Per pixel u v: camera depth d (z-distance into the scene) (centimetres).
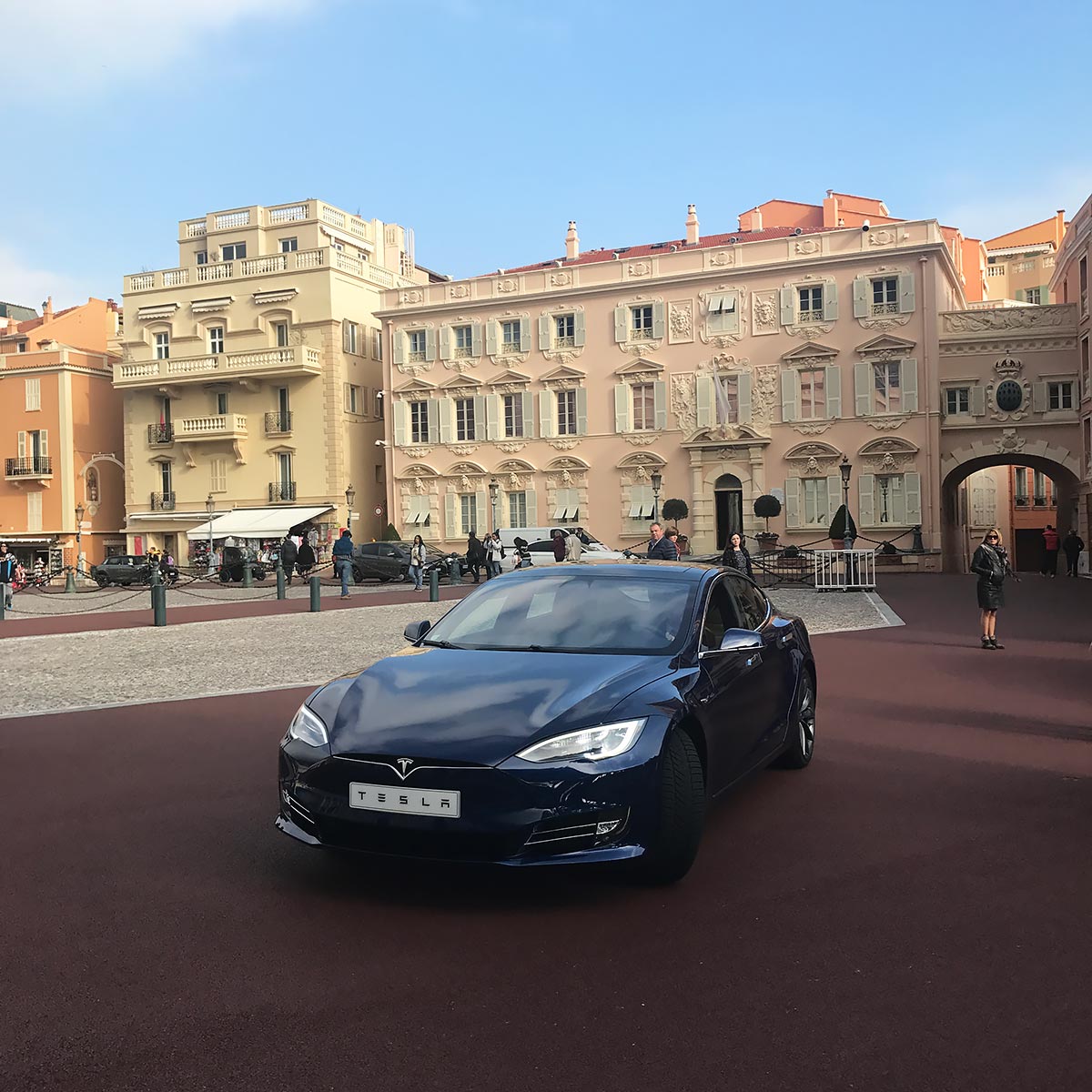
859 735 827
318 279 4847
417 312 4622
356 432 4938
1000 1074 306
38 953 404
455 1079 305
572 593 602
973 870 493
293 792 461
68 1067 315
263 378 4869
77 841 561
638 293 4269
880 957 390
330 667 1291
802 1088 299
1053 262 6056
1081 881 475
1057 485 4031
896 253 3875
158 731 887
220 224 5316
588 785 432
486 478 4509
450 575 3603
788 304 4041
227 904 457
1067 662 1229
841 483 3969
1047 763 718
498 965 386
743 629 581
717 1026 336
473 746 436
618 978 373
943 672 1159
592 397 4341
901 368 3888
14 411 5581
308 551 3881
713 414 4147
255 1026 339
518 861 427
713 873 491
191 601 2920
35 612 2602
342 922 432
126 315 5266
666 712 472
